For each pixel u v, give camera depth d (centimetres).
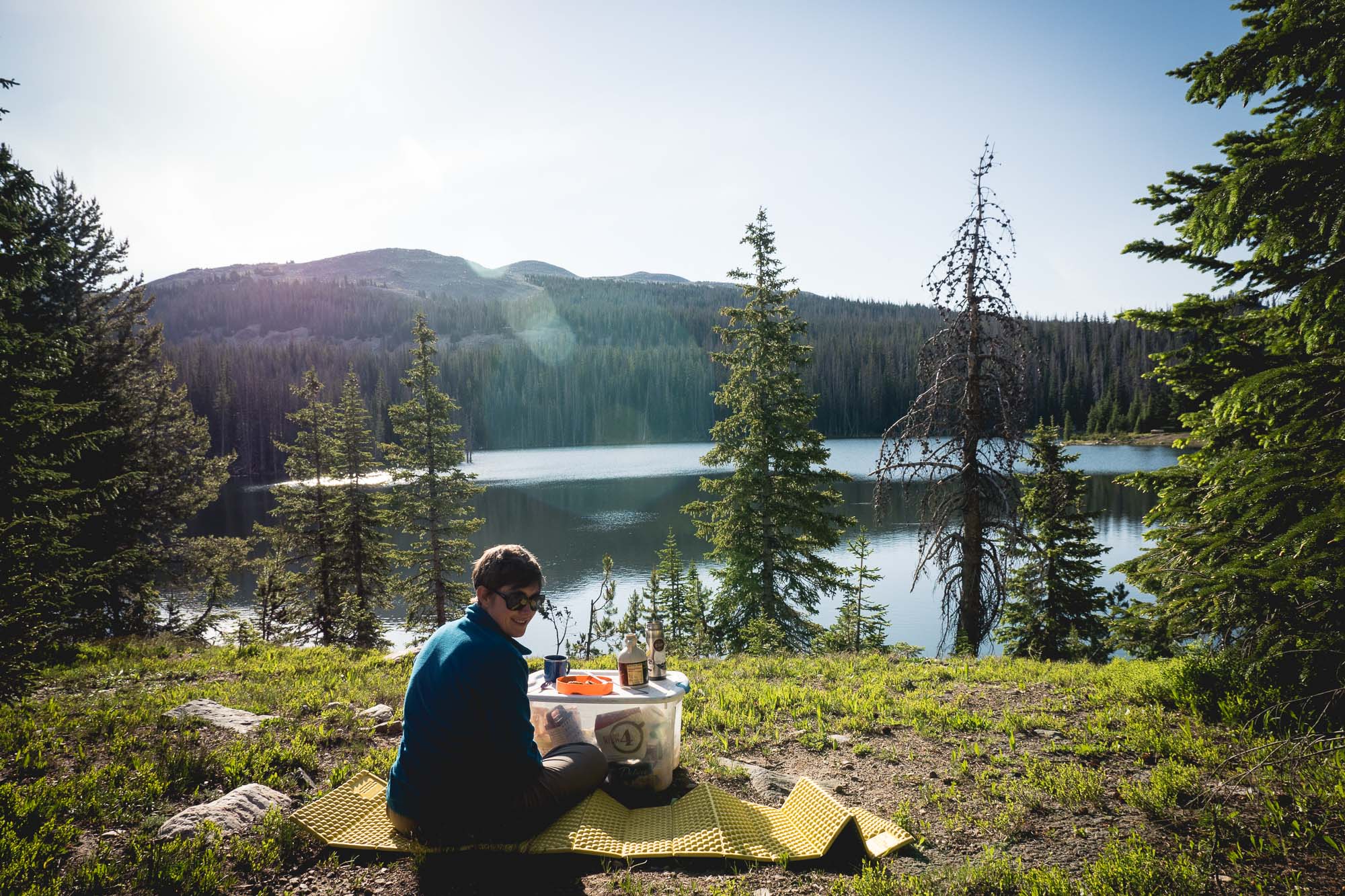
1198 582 572
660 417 17375
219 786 446
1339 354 425
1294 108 473
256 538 2703
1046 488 1958
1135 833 369
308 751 500
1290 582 411
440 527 2659
